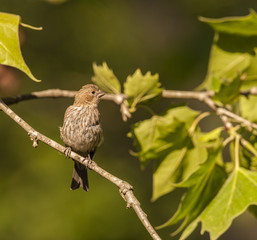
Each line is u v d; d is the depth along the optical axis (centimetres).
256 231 1608
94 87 783
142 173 1616
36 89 1544
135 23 1614
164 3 1617
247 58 759
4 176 1461
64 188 1423
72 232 1344
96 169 541
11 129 1525
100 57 1568
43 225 1354
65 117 784
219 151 628
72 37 1564
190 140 693
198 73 1373
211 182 621
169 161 700
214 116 1619
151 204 1524
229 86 672
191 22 1513
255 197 572
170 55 1423
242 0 1427
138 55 1577
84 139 773
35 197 1412
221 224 570
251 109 754
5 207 1394
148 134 701
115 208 1397
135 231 1391
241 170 607
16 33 527
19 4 1497
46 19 1538
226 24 731
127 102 719
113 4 1609
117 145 1673
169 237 1501
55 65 1557
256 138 657
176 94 721
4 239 1354
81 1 1570
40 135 543
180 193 1534
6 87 819
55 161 1469
